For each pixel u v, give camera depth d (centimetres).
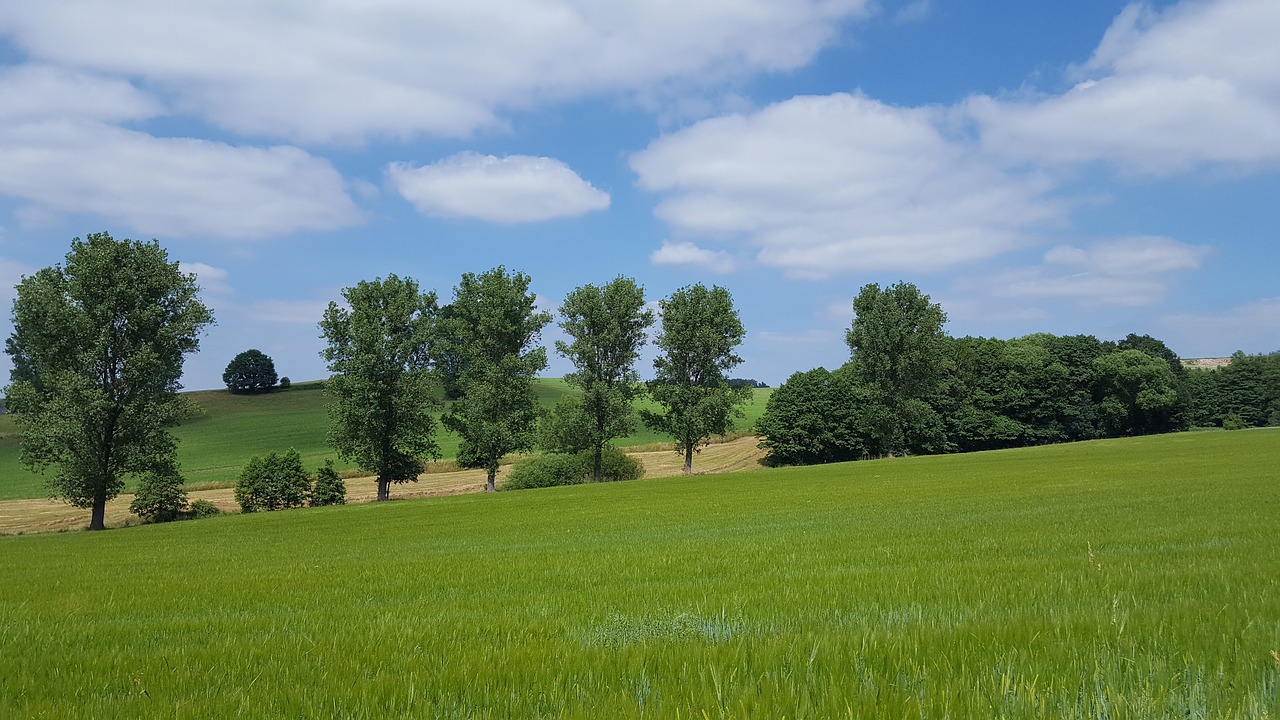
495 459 7169
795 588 963
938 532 1816
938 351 9062
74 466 5178
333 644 711
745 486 5297
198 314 5625
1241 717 344
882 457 9650
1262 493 2383
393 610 1040
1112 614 568
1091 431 11031
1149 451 6519
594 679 473
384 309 6650
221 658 662
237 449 10469
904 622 624
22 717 479
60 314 5153
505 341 7344
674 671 476
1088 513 2080
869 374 9188
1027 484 3816
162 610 1233
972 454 8025
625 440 12206
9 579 2005
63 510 6881
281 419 12269
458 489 7919
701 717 366
